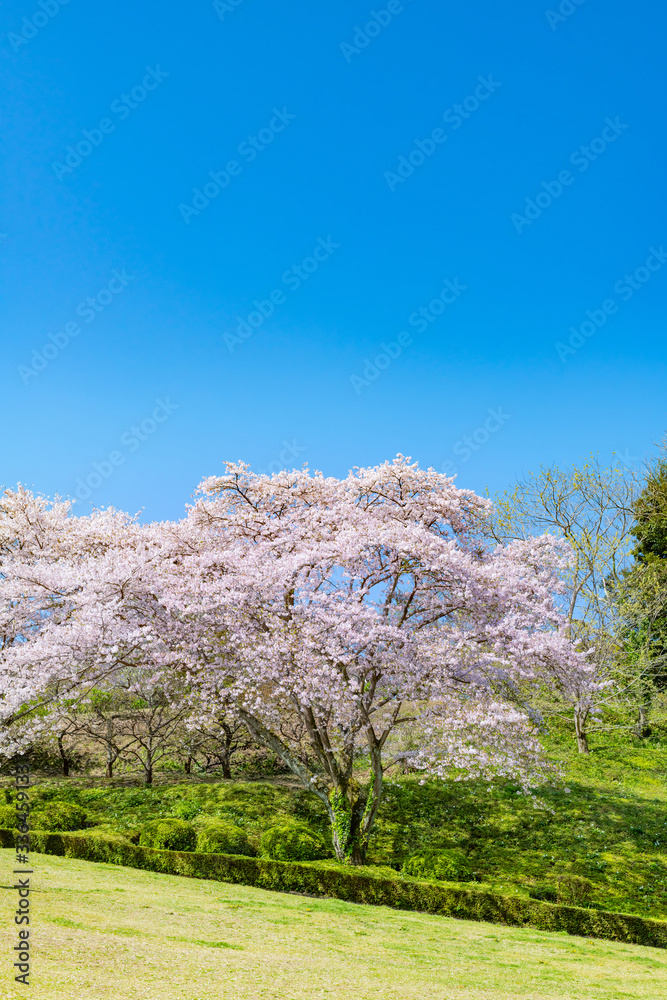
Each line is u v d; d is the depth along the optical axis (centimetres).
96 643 1758
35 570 1880
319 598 1773
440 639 1778
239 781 2342
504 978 958
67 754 2580
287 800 2108
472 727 1795
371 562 1891
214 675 1869
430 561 1759
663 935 1365
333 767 1808
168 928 1002
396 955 1026
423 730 1780
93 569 1834
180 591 1880
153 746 2567
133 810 2031
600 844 1828
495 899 1432
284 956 933
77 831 1852
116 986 694
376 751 1800
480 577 1794
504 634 1770
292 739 2320
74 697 1888
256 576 1812
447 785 2164
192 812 1997
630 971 1099
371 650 1739
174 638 1858
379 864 1722
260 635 1805
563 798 2098
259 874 1512
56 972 705
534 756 1861
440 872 1631
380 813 2008
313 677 1695
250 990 751
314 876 1491
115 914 1045
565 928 1393
